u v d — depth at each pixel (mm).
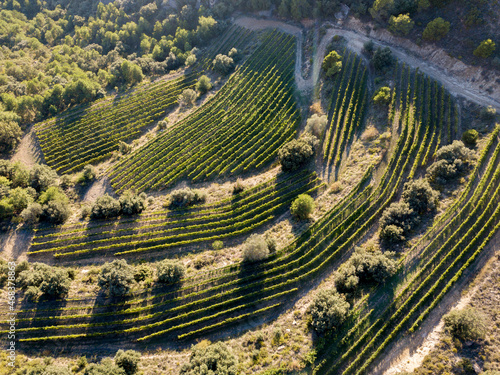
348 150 78375
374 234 61094
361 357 46500
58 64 124750
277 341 49750
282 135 86812
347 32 106375
